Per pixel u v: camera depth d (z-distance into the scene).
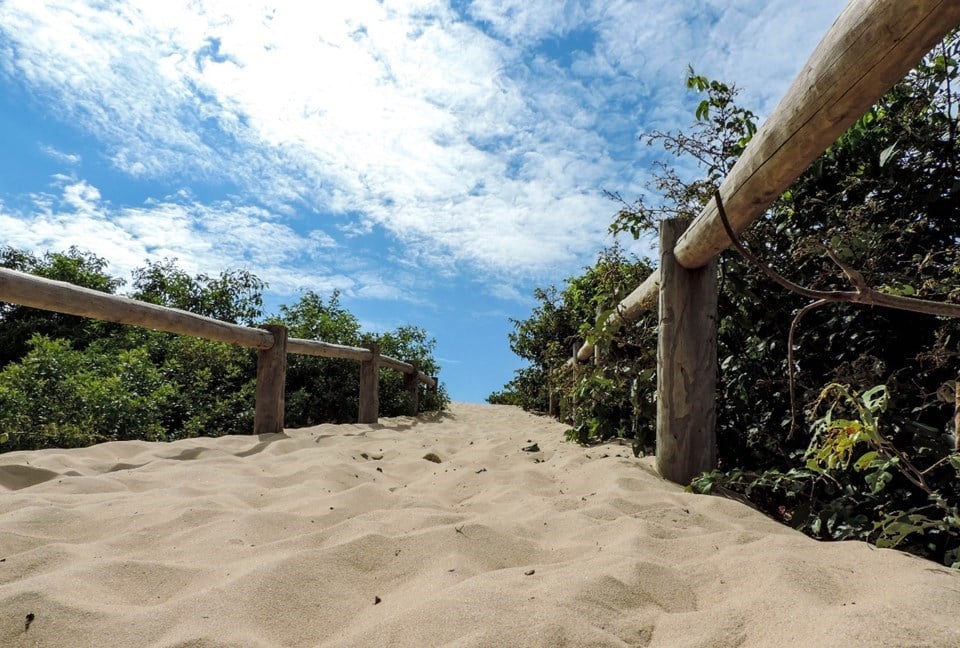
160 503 2.36
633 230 4.53
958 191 2.87
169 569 1.59
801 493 2.82
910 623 1.11
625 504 2.41
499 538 1.89
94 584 1.47
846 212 3.15
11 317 7.96
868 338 2.90
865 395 1.73
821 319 3.19
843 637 1.09
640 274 4.99
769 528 2.14
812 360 3.25
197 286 8.52
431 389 10.58
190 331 4.21
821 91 1.50
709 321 3.08
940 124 3.01
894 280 2.71
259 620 1.32
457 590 1.41
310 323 8.26
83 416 4.50
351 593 1.52
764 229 3.41
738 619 1.28
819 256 3.07
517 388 11.55
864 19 1.31
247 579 1.46
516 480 2.96
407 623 1.26
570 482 3.03
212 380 6.74
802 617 1.22
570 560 1.76
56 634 1.22
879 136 3.16
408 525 2.04
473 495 2.77
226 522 2.06
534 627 1.20
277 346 5.12
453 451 4.24
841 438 1.71
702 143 4.05
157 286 8.84
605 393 4.40
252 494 2.63
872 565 1.55
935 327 2.72
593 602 1.37
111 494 2.50
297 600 1.43
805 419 2.95
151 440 4.99
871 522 2.33
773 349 3.39
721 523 2.14
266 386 5.07
